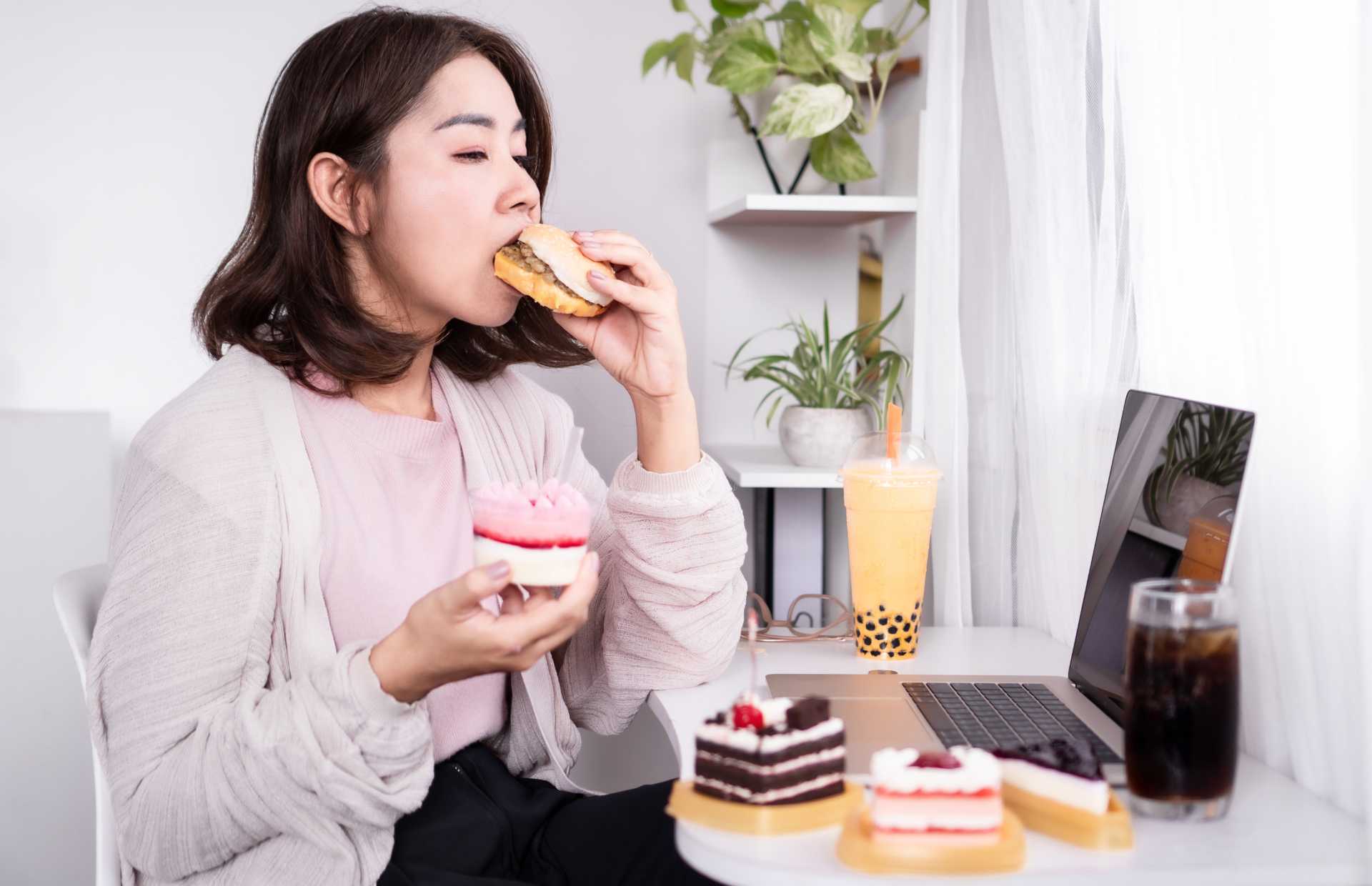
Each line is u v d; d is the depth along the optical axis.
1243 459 0.94
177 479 1.09
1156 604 0.85
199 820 1.01
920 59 2.01
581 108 2.33
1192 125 1.15
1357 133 0.89
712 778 0.86
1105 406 1.34
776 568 2.12
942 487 1.68
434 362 1.35
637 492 1.26
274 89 1.23
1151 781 0.87
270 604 1.10
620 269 1.28
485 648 0.93
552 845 1.19
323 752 0.98
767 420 2.17
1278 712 1.03
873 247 2.32
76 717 2.12
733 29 2.00
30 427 2.09
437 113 1.16
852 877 0.76
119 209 2.27
